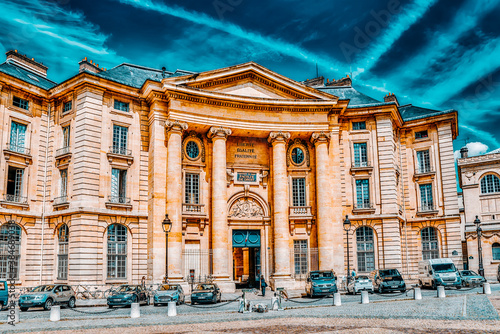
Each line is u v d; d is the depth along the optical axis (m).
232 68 38.12
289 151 40.88
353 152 41.91
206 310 24.55
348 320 18.73
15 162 34.44
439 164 44.06
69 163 34.91
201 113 37.09
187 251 36.31
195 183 38.28
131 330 17.77
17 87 34.81
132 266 34.84
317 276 31.53
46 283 34.38
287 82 39.53
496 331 14.87
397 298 27.16
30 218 34.72
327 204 38.75
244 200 39.53
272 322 19.20
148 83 35.72
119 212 34.59
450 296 27.77
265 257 39.12
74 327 18.56
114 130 36.00
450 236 42.56
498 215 47.91
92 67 39.34
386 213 40.19
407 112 47.84
